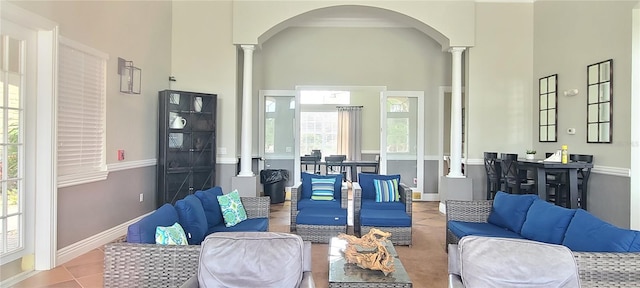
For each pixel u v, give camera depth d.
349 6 5.84
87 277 3.26
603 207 4.68
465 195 5.96
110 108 4.34
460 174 6.04
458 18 5.92
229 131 5.99
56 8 3.46
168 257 2.03
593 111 4.83
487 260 1.76
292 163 7.56
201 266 1.81
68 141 3.72
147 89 5.16
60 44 3.54
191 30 5.95
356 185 4.90
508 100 6.07
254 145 7.49
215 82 5.96
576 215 2.70
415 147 7.59
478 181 6.10
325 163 8.66
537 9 5.96
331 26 7.41
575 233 2.55
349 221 5.44
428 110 7.52
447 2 5.91
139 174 5.00
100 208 4.20
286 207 6.75
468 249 1.83
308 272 1.93
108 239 4.34
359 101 10.87
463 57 7.20
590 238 2.37
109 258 2.04
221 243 1.85
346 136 10.78
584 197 4.83
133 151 4.83
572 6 5.18
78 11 3.77
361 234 4.18
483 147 6.08
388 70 7.45
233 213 3.69
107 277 2.04
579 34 5.06
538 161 4.79
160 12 5.53
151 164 5.29
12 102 3.16
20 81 3.23
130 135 4.76
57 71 3.46
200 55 5.95
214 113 5.74
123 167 4.59
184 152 5.50
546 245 1.81
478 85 6.05
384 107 7.49
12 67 3.16
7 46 3.11
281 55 7.45
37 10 3.25
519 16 6.06
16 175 3.22
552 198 5.11
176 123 5.38
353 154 10.74
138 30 4.92
